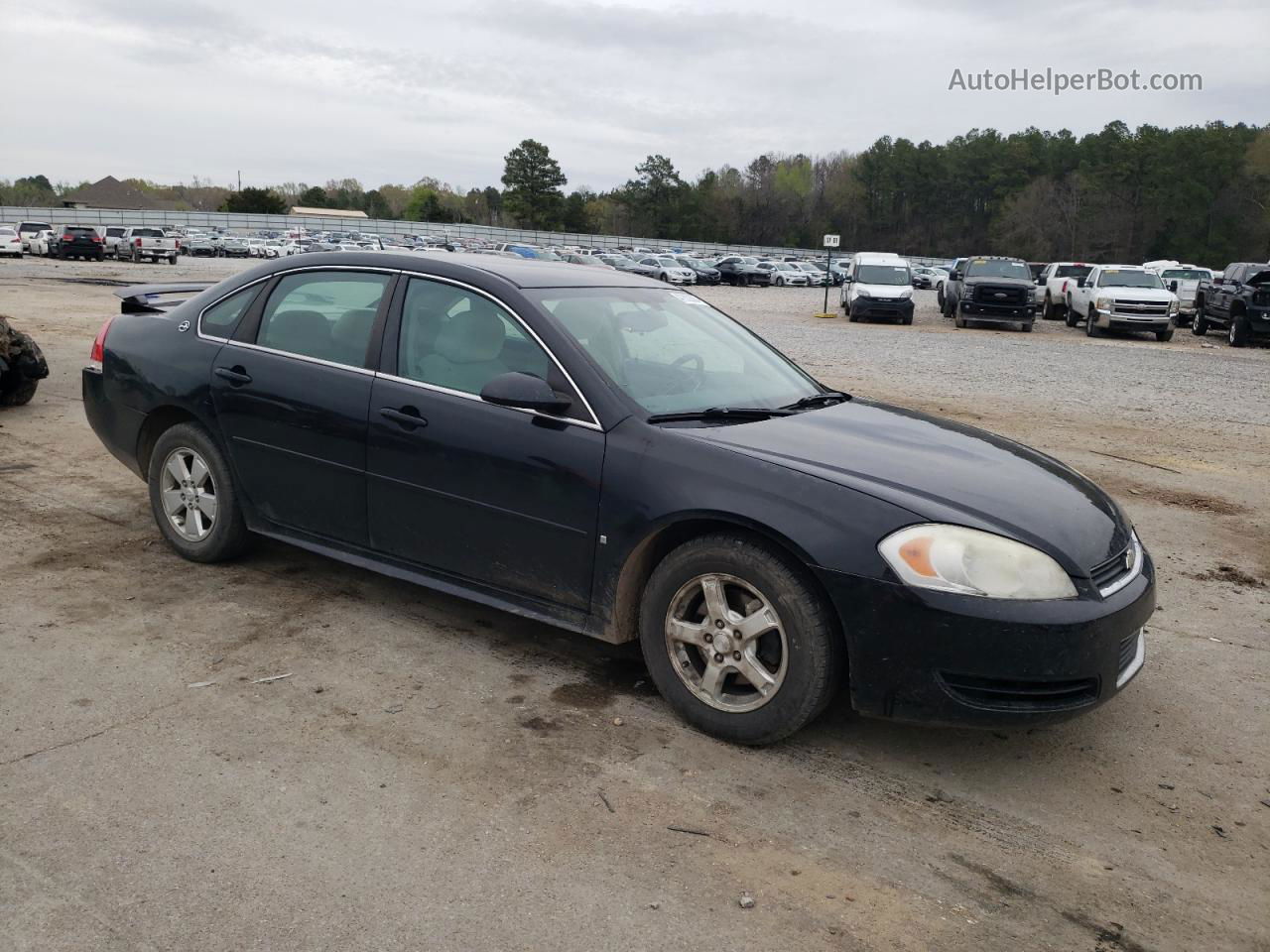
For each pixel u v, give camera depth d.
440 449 4.06
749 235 132.12
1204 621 5.00
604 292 4.51
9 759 3.25
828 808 3.18
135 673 3.89
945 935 2.61
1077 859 2.98
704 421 3.84
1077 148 121.06
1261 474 8.55
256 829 2.93
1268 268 23.25
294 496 4.60
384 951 2.46
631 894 2.71
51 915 2.54
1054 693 3.21
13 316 17.91
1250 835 3.15
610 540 3.69
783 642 3.39
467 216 155.12
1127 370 16.95
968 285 27.36
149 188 178.62
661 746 3.52
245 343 4.76
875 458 3.64
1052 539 3.31
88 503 6.12
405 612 4.64
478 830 2.97
